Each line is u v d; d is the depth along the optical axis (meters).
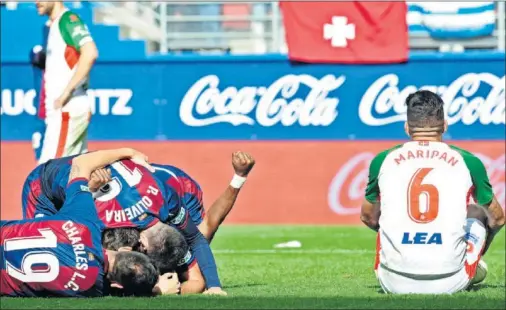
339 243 43.34
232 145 52.72
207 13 60.97
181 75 52.91
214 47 60.62
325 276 29.41
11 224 20.75
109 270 20.48
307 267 33.28
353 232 48.09
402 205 21.23
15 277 20.47
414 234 21.19
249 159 24.02
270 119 52.59
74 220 20.52
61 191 23.08
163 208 21.38
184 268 22.67
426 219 21.11
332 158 52.34
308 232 48.22
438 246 21.11
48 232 20.38
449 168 21.25
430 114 21.61
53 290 20.47
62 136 33.44
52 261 20.28
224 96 52.84
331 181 52.41
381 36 52.38
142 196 21.17
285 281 27.59
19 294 20.70
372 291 22.83
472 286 23.55
